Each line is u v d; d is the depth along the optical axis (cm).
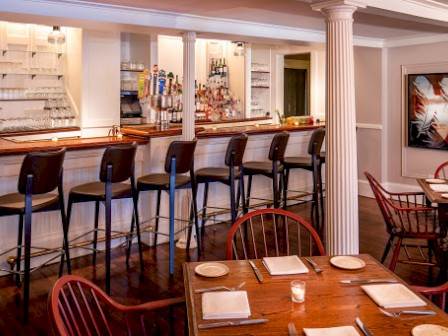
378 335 152
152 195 463
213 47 807
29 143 404
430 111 630
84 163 416
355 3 309
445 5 407
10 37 600
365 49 688
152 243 468
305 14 436
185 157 395
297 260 219
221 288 189
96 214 405
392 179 687
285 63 965
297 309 172
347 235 319
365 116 702
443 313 167
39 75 632
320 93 801
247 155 553
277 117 854
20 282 372
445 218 345
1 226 381
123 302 337
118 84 644
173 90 684
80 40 602
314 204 580
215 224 541
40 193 318
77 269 402
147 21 402
